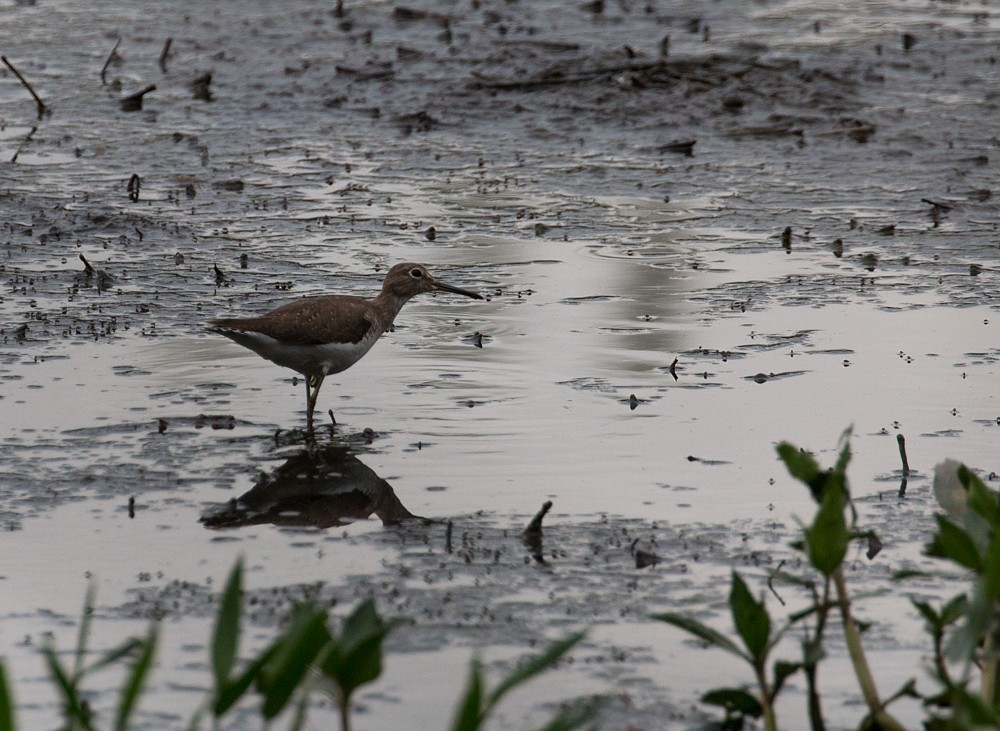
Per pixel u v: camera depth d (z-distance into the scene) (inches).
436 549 392.8
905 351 560.7
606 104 961.5
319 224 747.4
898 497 424.2
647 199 793.6
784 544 393.7
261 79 1039.6
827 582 276.5
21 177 813.9
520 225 749.3
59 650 333.7
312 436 479.8
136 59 1101.7
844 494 264.7
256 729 302.0
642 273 672.4
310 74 1043.3
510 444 472.1
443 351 574.9
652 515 414.9
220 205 777.6
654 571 378.3
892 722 271.1
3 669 201.3
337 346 496.1
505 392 524.4
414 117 951.0
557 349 573.3
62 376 531.8
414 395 523.5
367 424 492.4
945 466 299.1
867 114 931.3
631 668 329.1
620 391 522.0
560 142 904.9
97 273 655.1
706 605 357.7
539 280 664.4
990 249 697.6
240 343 498.0
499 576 375.9
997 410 493.7
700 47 1084.5
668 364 551.8
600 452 464.1
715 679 323.9
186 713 307.7
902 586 367.2
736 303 625.3
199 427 486.6
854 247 705.0
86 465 449.1
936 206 752.3
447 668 327.3
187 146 891.4
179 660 330.0
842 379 530.3
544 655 221.3
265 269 671.8
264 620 349.1
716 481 439.2
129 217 742.5
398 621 234.8
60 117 949.8
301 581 372.2
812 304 622.8
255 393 524.7
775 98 959.0
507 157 876.6
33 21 1234.0
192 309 613.9
